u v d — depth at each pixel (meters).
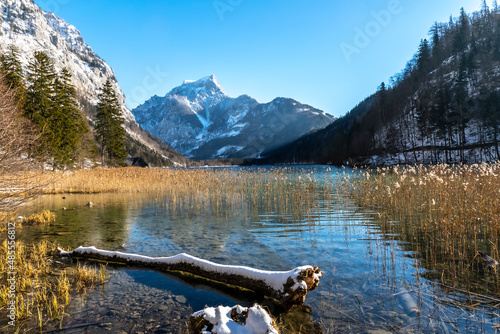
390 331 3.18
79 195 18.03
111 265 5.81
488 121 48.31
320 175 29.23
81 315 3.74
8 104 5.73
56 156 24.33
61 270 5.48
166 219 10.47
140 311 3.86
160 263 5.55
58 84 37.22
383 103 92.88
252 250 6.57
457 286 4.29
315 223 9.22
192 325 3.37
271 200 14.57
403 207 9.88
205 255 6.25
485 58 74.00
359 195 14.51
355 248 6.45
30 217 10.10
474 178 8.86
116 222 10.00
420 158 54.91
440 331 3.13
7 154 5.37
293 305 3.92
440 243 6.52
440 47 98.31
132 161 64.31
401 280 4.62
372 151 72.12
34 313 3.79
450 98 61.59
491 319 3.35
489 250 5.89
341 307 3.85
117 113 47.09
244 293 4.47
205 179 20.91
